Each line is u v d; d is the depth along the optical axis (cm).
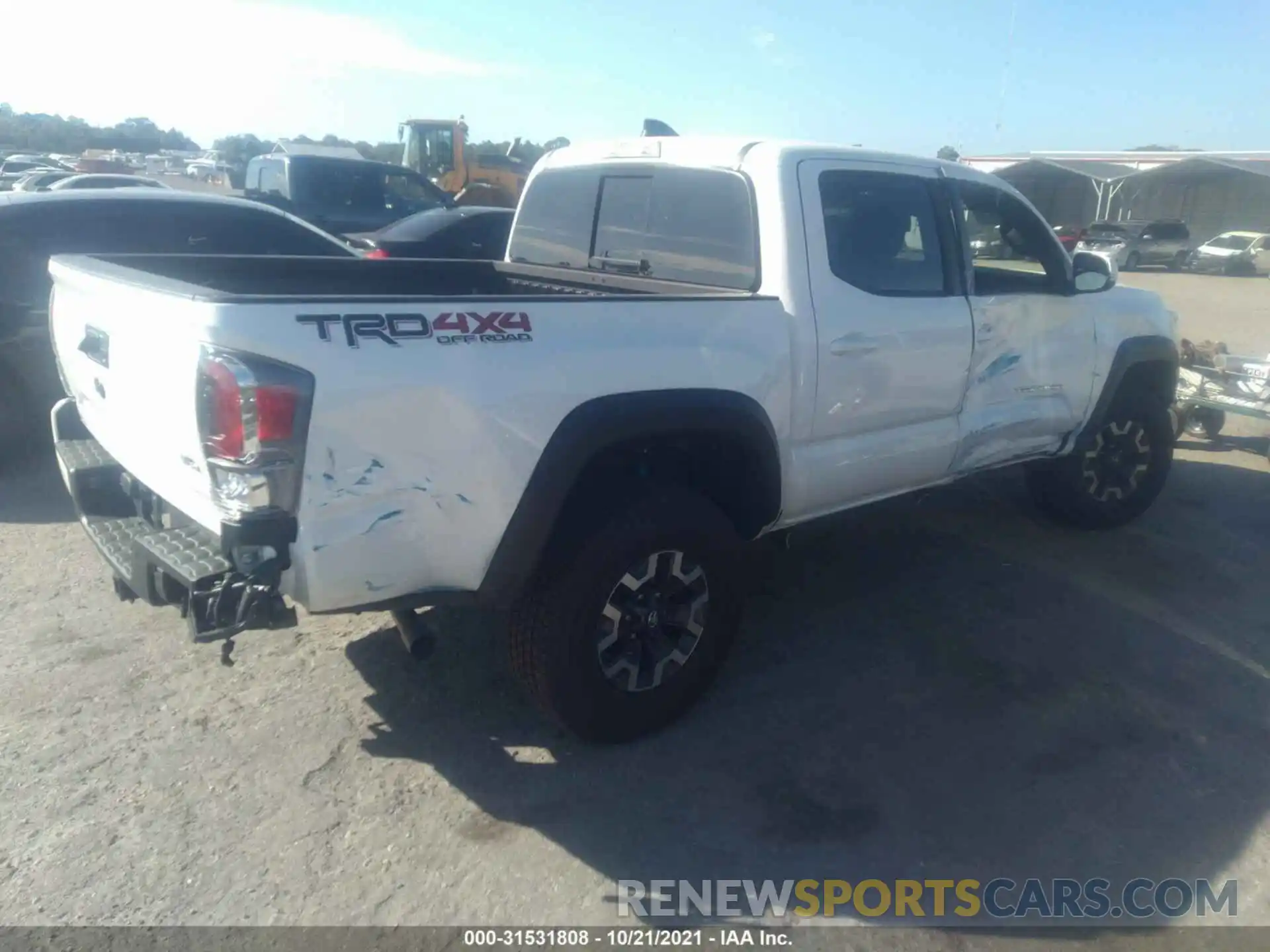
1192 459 763
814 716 375
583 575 322
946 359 438
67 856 290
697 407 339
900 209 423
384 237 1031
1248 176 3688
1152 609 477
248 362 254
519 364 298
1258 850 308
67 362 383
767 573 507
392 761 340
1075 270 509
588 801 322
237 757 339
